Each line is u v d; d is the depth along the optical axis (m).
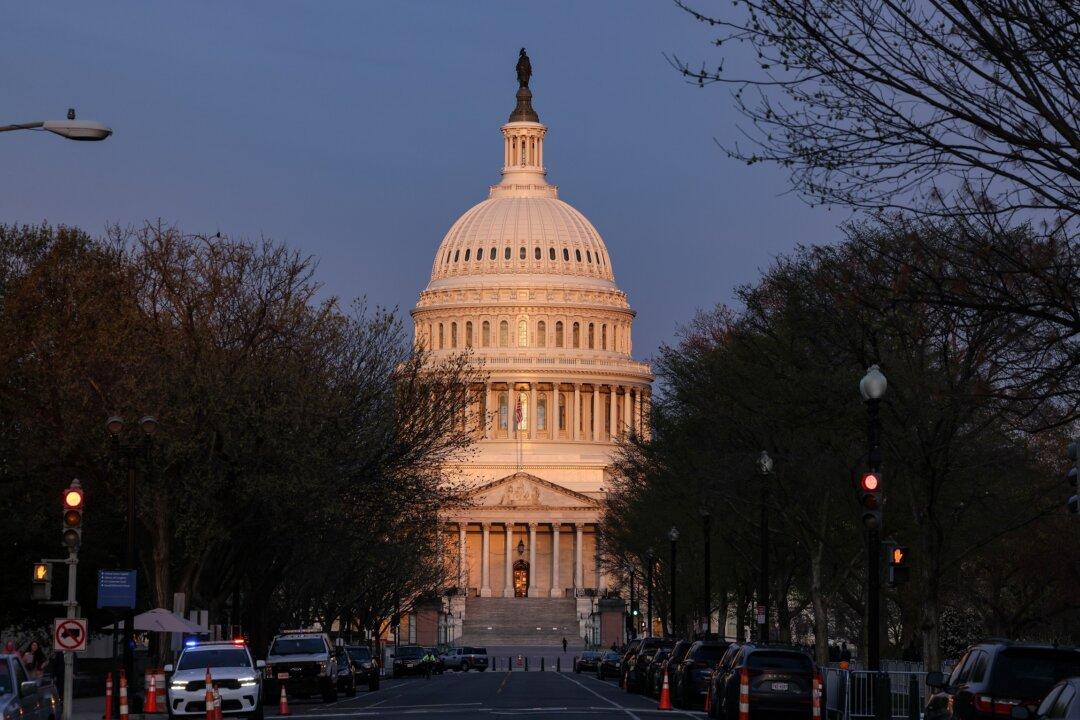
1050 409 47.75
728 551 109.00
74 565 53.88
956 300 32.78
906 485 72.50
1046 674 35.62
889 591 97.12
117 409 78.62
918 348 61.28
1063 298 31.73
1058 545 99.25
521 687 105.19
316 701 84.12
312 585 119.25
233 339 82.56
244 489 79.31
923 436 64.56
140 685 87.00
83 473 84.56
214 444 78.81
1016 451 70.44
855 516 79.19
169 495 79.25
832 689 59.91
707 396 84.38
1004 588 120.06
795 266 65.19
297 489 78.38
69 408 80.19
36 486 87.44
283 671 78.25
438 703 77.62
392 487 89.50
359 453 85.62
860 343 63.81
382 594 147.62
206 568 87.81
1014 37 28.30
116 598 61.12
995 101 29.05
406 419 90.31
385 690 101.19
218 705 53.22
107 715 59.03
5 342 81.88
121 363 80.88
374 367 90.81
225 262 84.12
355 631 163.62
